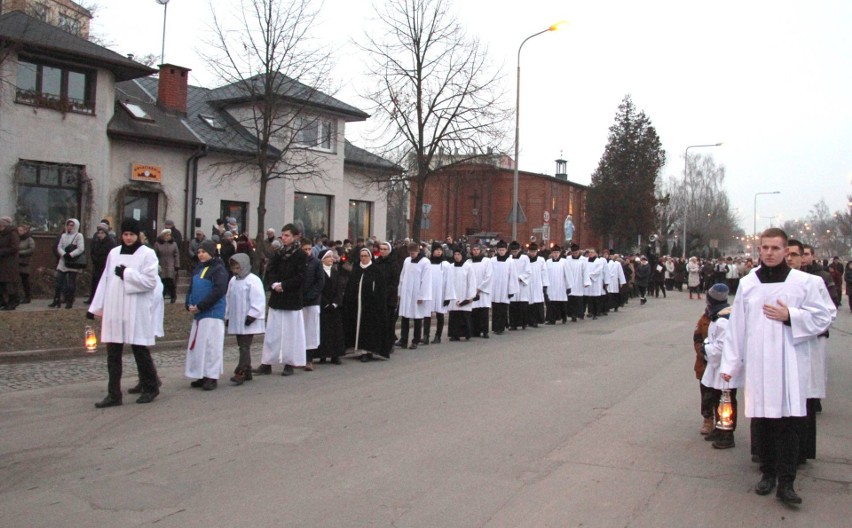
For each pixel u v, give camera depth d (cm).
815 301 532
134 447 672
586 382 1044
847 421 831
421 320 1448
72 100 2105
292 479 580
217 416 798
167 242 1783
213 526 480
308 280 1120
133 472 597
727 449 691
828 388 1055
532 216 5497
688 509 525
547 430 751
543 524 489
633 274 3180
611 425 781
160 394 920
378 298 1227
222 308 959
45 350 1134
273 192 2683
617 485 577
